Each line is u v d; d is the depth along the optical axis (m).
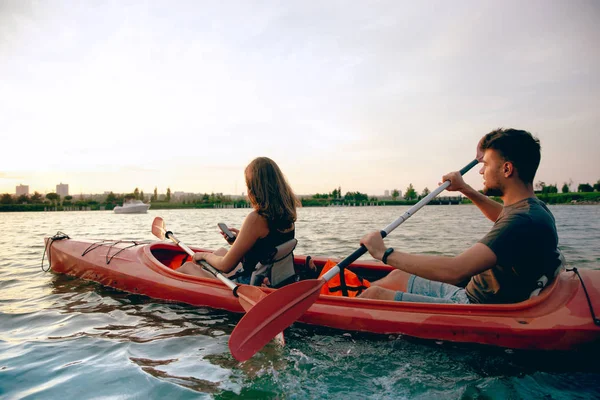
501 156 2.07
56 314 3.21
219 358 2.31
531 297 2.25
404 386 1.95
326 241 8.35
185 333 2.74
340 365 2.20
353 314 2.60
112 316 3.13
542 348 2.13
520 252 1.91
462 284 2.93
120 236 10.59
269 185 2.54
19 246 8.07
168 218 25.88
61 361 2.28
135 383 1.98
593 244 6.87
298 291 2.43
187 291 3.32
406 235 9.62
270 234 2.62
